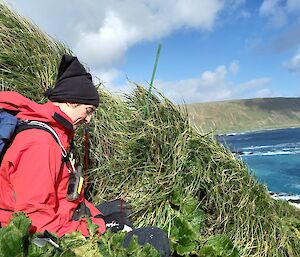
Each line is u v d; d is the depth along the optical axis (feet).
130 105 15.76
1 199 8.03
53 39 16.28
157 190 13.28
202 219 13.19
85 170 13.47
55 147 8.26
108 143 14.32
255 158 159.22
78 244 8.12
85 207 9.73
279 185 90.79
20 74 13.60
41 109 8.59
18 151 7.82
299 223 16.49
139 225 12.62
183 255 11.48
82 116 9.39
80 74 9.27
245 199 14.26
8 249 6.81
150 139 14.32
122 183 13.66
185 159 13.80
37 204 7.77
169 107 15.07
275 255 13.80
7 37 14.15
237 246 13.33
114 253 8.43
